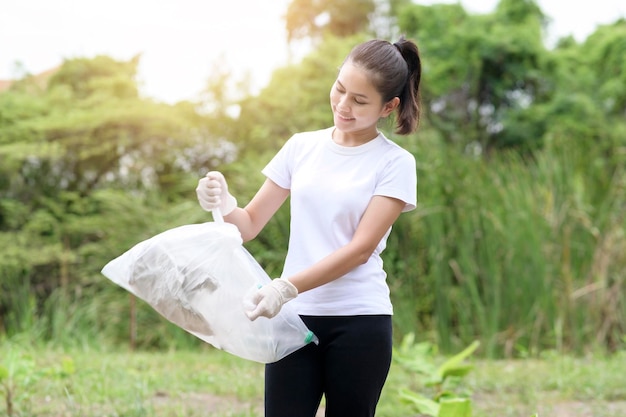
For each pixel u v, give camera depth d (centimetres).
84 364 629
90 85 1159
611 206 880
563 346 806
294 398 264
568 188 855
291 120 1089
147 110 1058
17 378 462
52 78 1207
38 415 449
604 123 1460
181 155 1092
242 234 284
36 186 1054
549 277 817
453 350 812
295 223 271
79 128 1047
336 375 263
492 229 834
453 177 861
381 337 264
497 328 805
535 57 1526
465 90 1507
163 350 850
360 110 261
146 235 927
